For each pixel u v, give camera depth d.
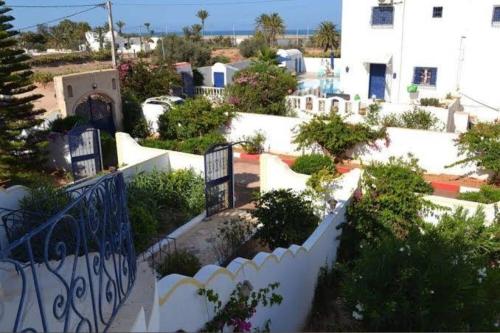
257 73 20.47
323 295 8.20
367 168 9.83
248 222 11.24
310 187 10.83
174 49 40.00
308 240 8.07
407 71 21.08
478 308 5.14
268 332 5.56
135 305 3.48
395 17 20.61
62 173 16.36
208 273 5.08
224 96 21.05
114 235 3.77
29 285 4.40
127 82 23.75
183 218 11.83
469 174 14.06
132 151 14.80
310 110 19.25
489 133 13.41
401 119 16.95
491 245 7.36
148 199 11.54
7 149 14.84
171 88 25.52
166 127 18.66
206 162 11.77
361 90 22.31
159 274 7.93
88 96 18.47
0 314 3.83
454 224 7.59
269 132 17.42
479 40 19.30
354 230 9.27
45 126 17.41
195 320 4.76
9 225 9.08
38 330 3.52
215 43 72.19
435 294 5.11
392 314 5.06
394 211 9.18
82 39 62.94
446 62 20.12
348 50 22.17
